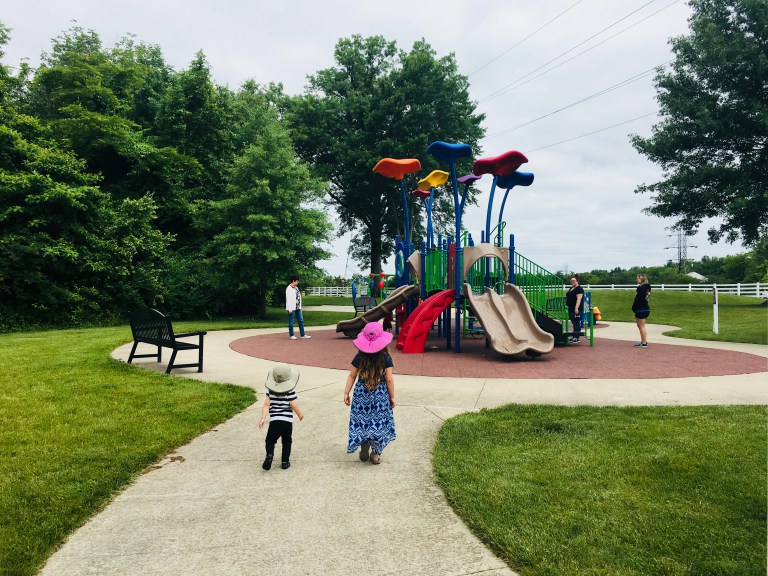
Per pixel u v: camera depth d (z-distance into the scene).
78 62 30.58
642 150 31.12
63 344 12.13
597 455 4.52
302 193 24.31
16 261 17.92
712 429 5.23
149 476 4.39
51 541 3.19
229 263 22.22
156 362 10.11
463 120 38.69
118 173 27.03
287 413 4.53
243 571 2.86
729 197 28.39
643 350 12.51
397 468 4.52
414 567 2.89
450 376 8.70
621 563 2.80
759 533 3.10
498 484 3.94
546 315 13.25
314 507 3.73
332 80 42.81
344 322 14.64
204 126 29.42
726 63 27.25
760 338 15.16
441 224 44.31
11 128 22.03
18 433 5.26
